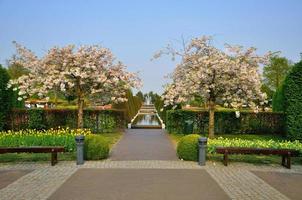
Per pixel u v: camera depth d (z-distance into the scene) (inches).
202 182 335.0
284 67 2169.0
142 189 304.2
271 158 491.2
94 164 422.3
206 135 802.8
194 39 689.0
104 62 740.7
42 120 828.6
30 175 359.3
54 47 702.5
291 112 627.2
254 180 350.0
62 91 722.2
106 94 767.1
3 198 273.4
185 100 689.6
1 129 761.0
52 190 298.7
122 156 486.3
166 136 794.8
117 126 919.0
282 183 338.6
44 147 414.6
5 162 434.9
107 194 286.8
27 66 706.8
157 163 432.8
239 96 676.7
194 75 651.5
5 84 757.3
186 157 454.0
